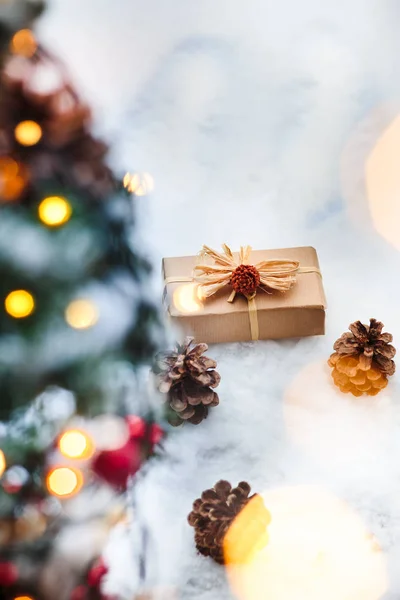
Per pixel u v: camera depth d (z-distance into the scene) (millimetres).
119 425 1001
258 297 1174
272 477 1119
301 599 1050
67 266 932
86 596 967
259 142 1375
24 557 938
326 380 1179
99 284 954
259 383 1179
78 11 1492
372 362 1146
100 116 1380
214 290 1168
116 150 1336
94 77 1431
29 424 967
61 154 961
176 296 1176
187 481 1118
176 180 1340
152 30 1479
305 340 1208
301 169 1349
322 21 1480
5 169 943
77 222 943
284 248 1231
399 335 1212
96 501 986
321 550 1070
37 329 929
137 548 1073
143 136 1377
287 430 1147
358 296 1241
